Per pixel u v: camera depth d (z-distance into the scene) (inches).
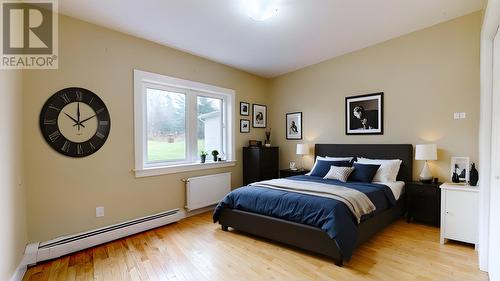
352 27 137.3
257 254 104.7
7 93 83.1
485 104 92.4
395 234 125.0
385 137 161.8
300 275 88.0
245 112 203.6
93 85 118.3
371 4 115.3
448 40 137.6
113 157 124.9
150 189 139.9
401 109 155.1
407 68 152.1
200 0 103.6
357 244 97.1
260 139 217.6
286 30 135.4
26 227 98.9
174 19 118.2
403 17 130.4
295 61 186.4
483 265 89.6
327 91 188.9
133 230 124.5
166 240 120.1
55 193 107.1
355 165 152.6
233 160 191.2
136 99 133.7
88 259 100.8
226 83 187.8
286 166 215.8
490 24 84.3
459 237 110.6
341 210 97.1
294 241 105.2
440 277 85.9
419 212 137.1
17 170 91.0
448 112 138.6
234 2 105.7
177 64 154.7
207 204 166.1
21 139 96.1
